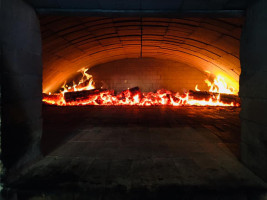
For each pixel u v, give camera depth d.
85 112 9.41
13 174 2.80
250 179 2.83
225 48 7.84
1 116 2.59
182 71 14.50
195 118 7.74
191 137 5.01
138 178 2.86
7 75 2.69
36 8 3.33
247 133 3.21
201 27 6.66
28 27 3.16
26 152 3.15
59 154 3.82
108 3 3.15
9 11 2.72
